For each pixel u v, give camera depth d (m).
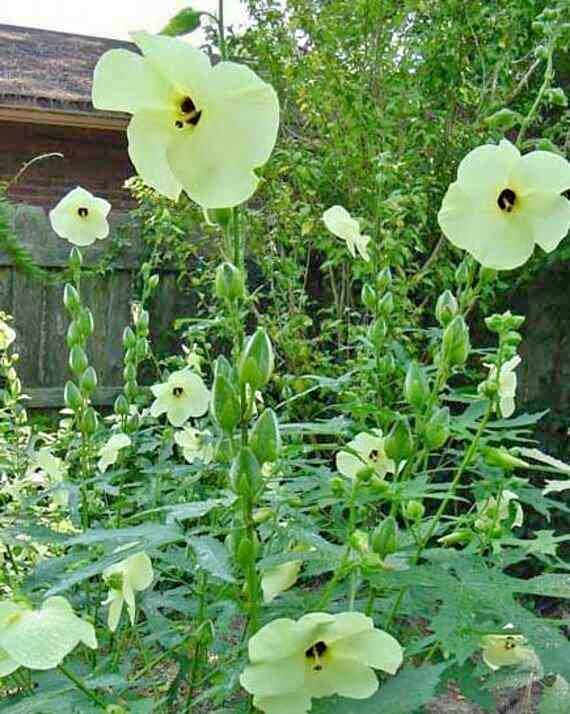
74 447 1.87
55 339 3.68
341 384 1.47
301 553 0.98
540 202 0.90
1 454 1.95
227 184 0.73
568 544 3.46
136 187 3.69
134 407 1.75
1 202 1.53
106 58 0.73
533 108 1.24
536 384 3.89
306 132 4.04
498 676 1.02
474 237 0.90
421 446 1.57
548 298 3.86
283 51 3.80
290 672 0.82
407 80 3.71
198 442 1.59
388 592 1.16
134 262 3.77
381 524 0.91
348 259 3.57
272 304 3.93
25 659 0.80
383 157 2.89
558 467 1.08
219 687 0.95
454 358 1.00
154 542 0.89
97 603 1.36
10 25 7.07
